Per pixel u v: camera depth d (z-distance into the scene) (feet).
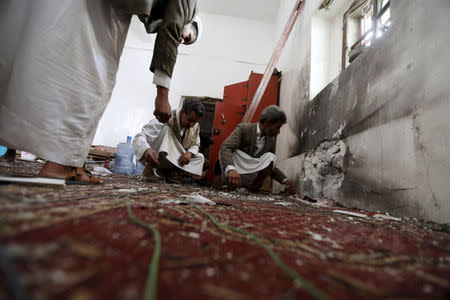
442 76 4.00
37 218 1.57
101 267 1.06
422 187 4.31
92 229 1.55
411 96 4.72
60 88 3.57
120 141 23.27
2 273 0.89
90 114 4.01
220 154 10.41
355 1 9.68
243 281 1.13
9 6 3.41
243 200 5.78
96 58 3.98
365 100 6.41
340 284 1.21
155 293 0.92
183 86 24.04
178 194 5.07
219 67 24.62
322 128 9.12
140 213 2.26
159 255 1.29
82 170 4.45
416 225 3.83
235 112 17.01
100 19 3.97
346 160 7.23
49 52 3.42
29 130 3.38
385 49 5.71
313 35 11.57
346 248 1.97
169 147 10.56
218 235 1.88
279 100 17.07
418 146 4.46
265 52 25.14
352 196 6.79
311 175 9.79
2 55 3.35
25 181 2.88
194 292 0.98
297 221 3.23
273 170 10.87
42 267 0.97
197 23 7.37
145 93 24.09
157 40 5.01
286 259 1.50
